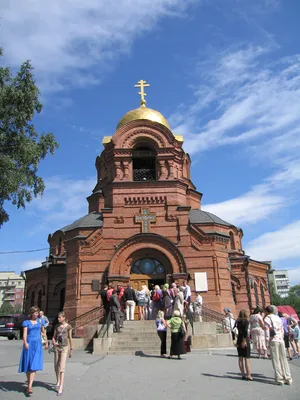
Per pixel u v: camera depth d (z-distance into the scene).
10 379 10.85
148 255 26.09
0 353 17.45
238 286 33.62
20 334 30.66
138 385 9.89
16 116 20.38
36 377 11.15
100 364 13.75
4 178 19.12
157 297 21.81
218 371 11.82
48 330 29.08
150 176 29.95
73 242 26.62
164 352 15.59
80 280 25.39
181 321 15.17
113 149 29.09
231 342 18.92
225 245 27.17
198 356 15.55
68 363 13.97
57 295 33.41
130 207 27.36
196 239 26.45
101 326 20.30
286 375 9.88
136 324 20.61
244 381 10.26
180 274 24.84
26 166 21.00
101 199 36.47
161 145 29.19
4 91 19.95
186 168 37.75
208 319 23.80
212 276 25.53
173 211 27.14
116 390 9.38
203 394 8.78
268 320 10.34
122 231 26.72
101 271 25.62
